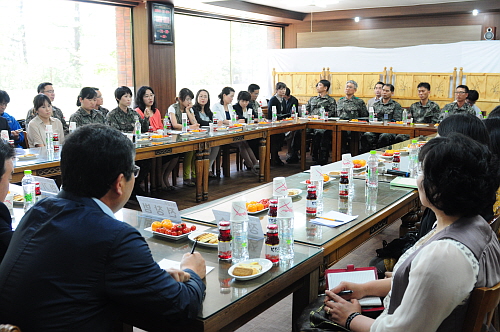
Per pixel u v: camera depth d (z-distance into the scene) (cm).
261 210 248
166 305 131
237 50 972
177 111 635
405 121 688
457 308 130
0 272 133
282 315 287
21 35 615
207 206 260
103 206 140
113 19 729
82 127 142
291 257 186
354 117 793
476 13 870
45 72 649
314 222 232
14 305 128
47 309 126
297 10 984
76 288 127
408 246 249
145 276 130
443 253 128
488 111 832
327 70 969
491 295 127
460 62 845
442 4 879
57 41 658
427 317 126
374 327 142
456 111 678
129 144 144
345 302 166
